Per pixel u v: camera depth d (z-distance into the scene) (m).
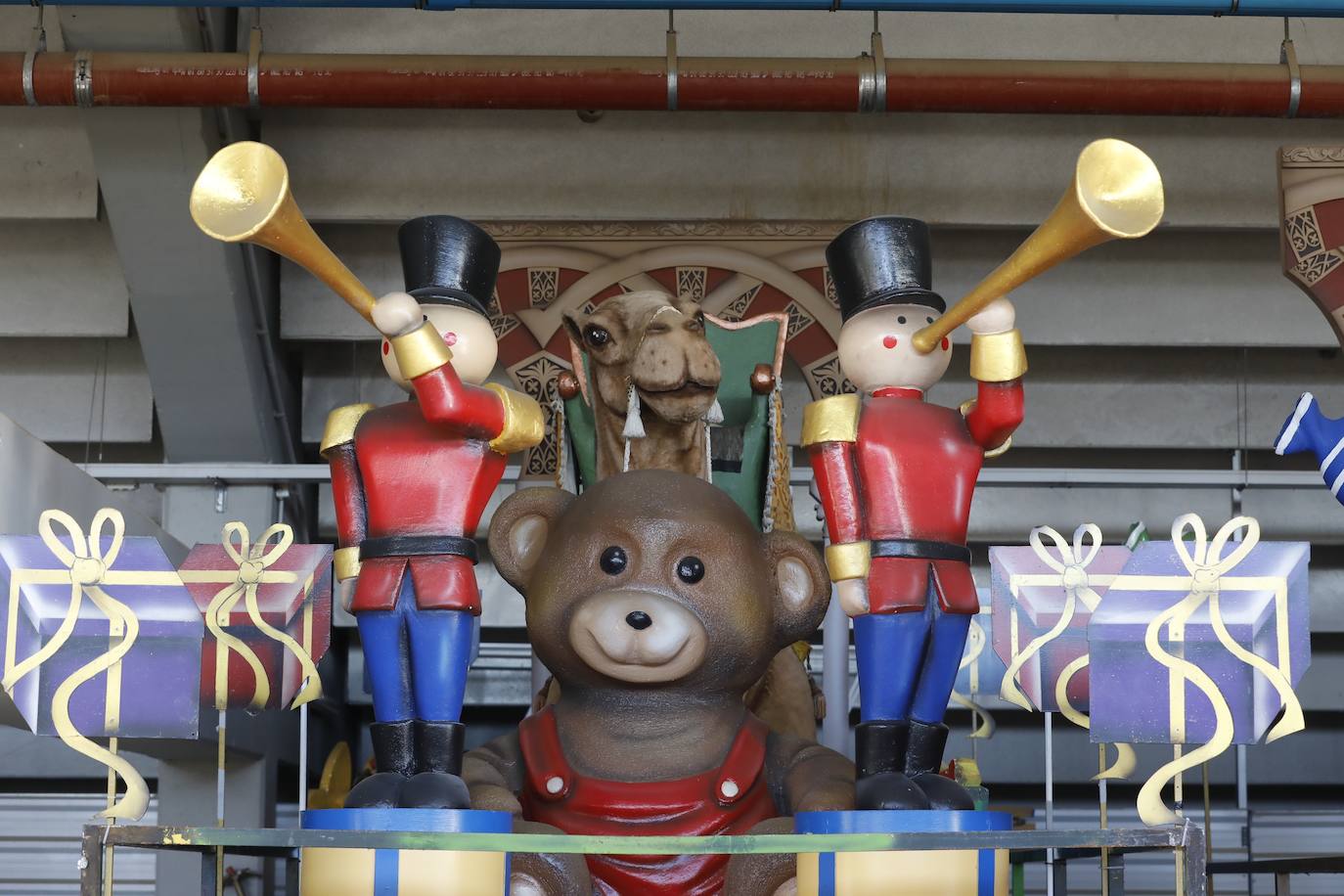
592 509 2.37
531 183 4.92
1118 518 5.55
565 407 3.09
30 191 4.64
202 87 4.07
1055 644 2.38
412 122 4.90
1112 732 2.05
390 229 5.11
